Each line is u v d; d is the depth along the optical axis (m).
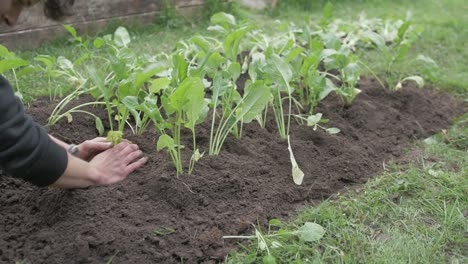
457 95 4.43
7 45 5.06
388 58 4.47
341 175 3.14
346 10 7.29
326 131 3.54
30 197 2.69
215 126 3.49
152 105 2.89
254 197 2.83
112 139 2.77
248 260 2.35
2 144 2.04
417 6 7.68
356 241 2.57
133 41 5.46
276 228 2.64
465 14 7.23
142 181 2.82
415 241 2.58
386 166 3.31
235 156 3.12
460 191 3.01
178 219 2.60
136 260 2.33
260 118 3.54
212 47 3.76
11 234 2.46
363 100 4.07
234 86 3.28
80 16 5.48
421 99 4.19
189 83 2.61
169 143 2.73
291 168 3.13
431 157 3.44
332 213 2.74
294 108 3.87
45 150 2.13
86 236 2.42
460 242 2.60
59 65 3.72
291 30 4.60
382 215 2.80
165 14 6.06
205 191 2.77
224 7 6.51
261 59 3.61
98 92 3.55
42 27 5.23
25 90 4.02
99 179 2.52
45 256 2.31
